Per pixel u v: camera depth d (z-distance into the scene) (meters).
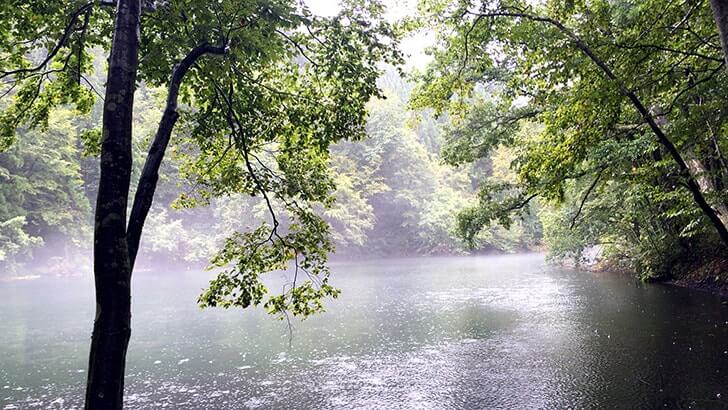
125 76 3.69
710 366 8.23
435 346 10.96
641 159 11.77
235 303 5.94
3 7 5.46
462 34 8.80
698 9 6.87
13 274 33.12
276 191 6.46
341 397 7.90
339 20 5.90
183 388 8.62
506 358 9.66
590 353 9.60
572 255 28.44
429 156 69.38
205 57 5.90
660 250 19.33
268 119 6.80
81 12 5.39
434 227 53.50
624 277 22.39
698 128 8.34
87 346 12.29
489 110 15.47
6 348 12.10
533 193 12.80
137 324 15.12
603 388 7.64
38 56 27.22
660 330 11.05
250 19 5.32
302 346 11.52
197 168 6.99
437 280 25.78
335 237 47.97
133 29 3.80
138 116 44.22
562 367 8.84
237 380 9.02
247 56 5.96
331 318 15.10
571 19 9.36
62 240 37.72
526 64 8.15
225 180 6.65
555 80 7.88
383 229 58.66
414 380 8.58
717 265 16.98
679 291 16.64
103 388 3.29
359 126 6.57
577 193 20.77
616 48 7.32
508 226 13.41
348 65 6.03
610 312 13.75
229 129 6.96
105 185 3.51
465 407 7.23
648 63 7.60
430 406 7.34
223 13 5.35
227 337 12.90
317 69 6.46
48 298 22.22
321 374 9.19
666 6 7.15
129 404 7.89
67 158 38.03
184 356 10.91
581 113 7.43
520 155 14.58
